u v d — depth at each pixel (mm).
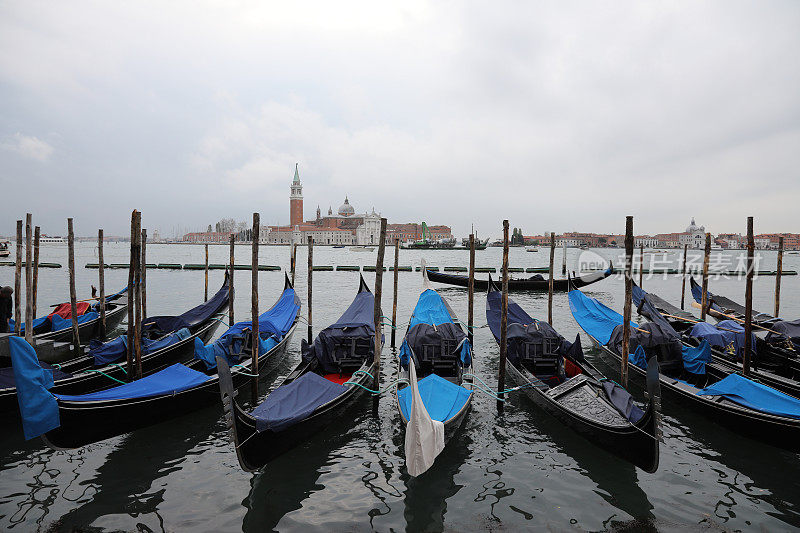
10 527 6211
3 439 8594
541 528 6355
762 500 6977
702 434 9039
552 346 11508
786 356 11836
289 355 14719
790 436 7594
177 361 12539
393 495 7109
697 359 10836
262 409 7734
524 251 131250
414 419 7043
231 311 16375
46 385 7375
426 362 11375
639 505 6855
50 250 96750
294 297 18250
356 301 16906
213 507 6754
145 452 8281
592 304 16062
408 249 137875
